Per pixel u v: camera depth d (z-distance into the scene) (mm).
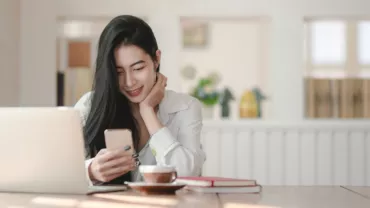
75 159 1903
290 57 4320
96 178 2135
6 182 1948
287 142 4191
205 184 2002
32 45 4281
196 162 2393
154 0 4301
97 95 2408
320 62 7637
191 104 2574
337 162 4199
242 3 4297
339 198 1884
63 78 4301
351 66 7629
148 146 2510
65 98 4293
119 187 2070
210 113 4664
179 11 4293
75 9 4281
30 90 4277
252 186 2031
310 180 4195
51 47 4289
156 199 1789
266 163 4172
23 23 4277
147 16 4305
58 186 1913
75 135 1905
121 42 2359
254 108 4309
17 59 4242
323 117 4328
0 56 4027
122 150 2125
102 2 4289
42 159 1914
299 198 1867
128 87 2393
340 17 4367
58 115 1904
